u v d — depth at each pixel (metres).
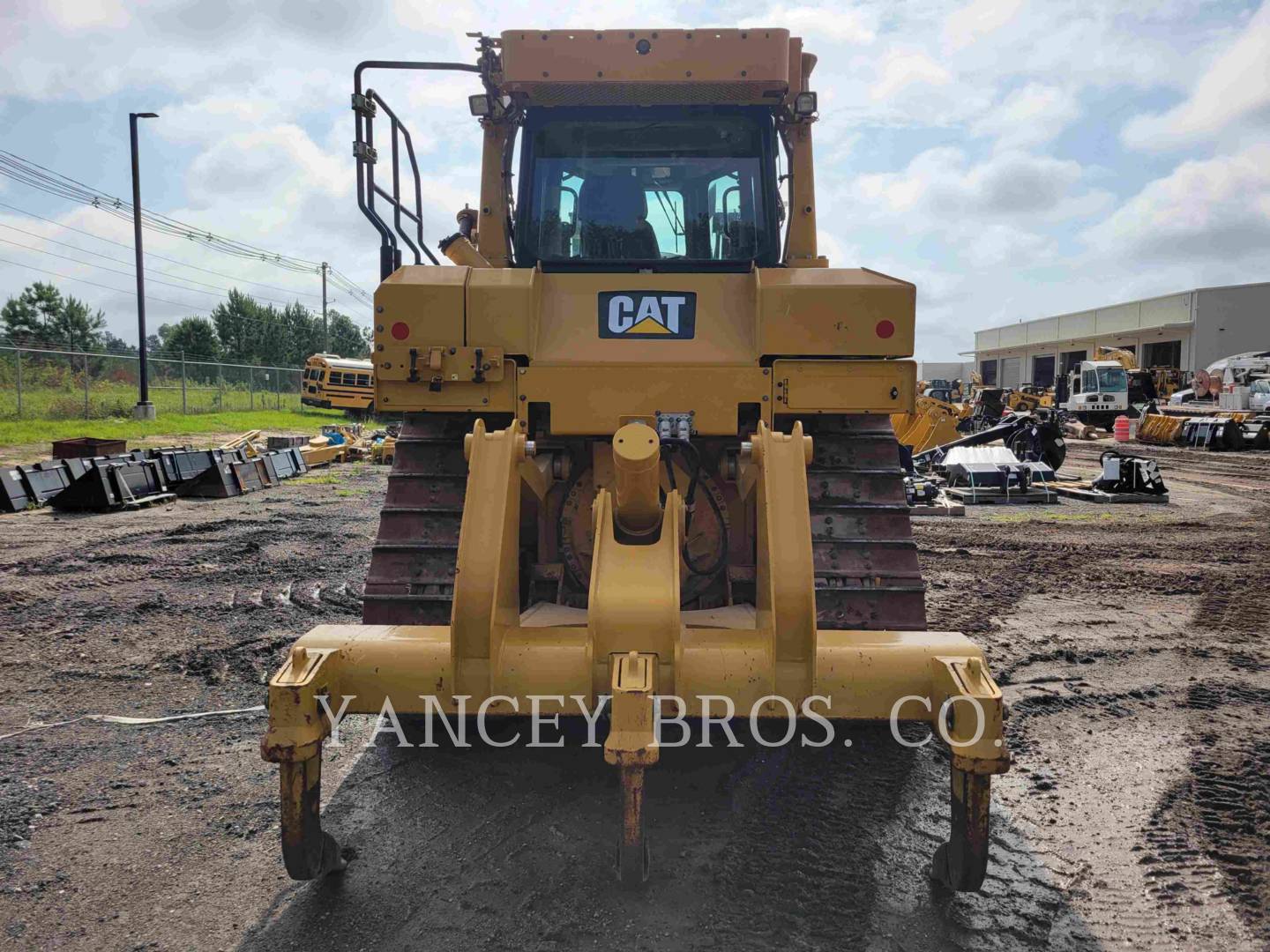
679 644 3.00
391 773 3.93
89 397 30.23
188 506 13.73
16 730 4.51
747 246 4.97
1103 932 2.80
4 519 12.12
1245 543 10.53
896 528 4.11
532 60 4.58
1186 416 32.38
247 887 3.04
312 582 8.08
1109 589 7.98
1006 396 39.97
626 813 2.83
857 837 3.37
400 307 4.05
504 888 3.01
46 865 3.19
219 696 5.04
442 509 4.17
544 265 4.98
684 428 3.94
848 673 2.92
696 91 4.71
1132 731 4.55
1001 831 3.47
